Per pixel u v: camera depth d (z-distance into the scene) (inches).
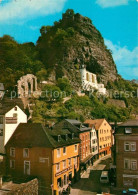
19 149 1600.6
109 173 1894.7
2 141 1696.6
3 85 4276.6
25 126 1728.6
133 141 1574.8
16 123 1791.3
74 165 1838.1
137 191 1528.1
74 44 6112.2
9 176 1480.1
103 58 6614.2
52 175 1481.3
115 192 1521.9
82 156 2139.5
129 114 5137.8
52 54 6033.5
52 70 5452.8
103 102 5236.2
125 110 5054.1
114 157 1811.0
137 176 1547.7
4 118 1706.4
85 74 5605.3
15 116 1797.5
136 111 5920.3
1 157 1763.0
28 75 4252.0
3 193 1024.2
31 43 6599.4
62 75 5339.6
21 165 1581.0
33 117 3233.3
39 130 1637.6
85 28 6776.6
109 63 6825.8
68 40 6141.7
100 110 4461.1
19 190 1098.7
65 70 5467.5
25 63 5354.3
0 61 5231.3
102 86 5989.2
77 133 2036.2
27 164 1566.2
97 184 1722.4
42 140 1556.3
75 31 6579.7
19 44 6195.9
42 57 6245.1
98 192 1536.7
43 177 1501.0
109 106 4911.4
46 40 6707.7
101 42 6973.4
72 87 5226.4
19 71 4803.2
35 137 1600.6
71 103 4077.3
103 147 2854.3
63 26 6929.1
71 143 1770.4
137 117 5000.0
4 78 4490.7
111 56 7096.5
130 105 6043.3
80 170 1968.5
